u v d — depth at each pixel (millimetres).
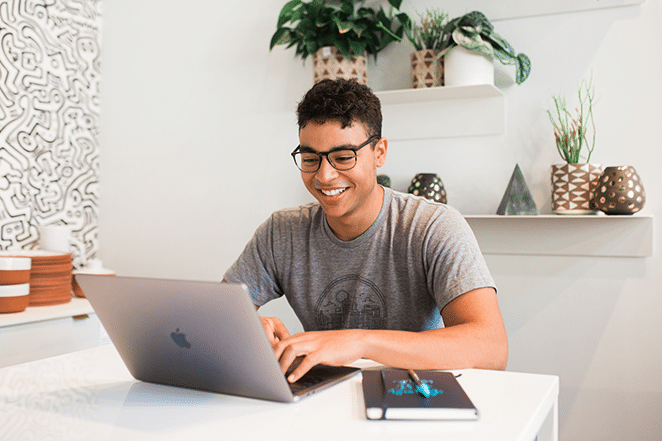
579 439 1940
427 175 2000
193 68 2570
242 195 2477
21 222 2383
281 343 901
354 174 1152
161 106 2633
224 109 2508
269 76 2418
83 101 2674
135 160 2686
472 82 1896
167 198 2623
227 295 700
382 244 1328
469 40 1858
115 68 2732
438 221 1277
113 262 2732
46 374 964
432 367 954
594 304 1924
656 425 1847
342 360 891
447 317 1168
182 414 743
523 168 2018
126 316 834
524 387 844
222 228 2516
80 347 2094
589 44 1929
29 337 1896
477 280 1154
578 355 1942
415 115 2160
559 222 1951
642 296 1866
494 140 2059
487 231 2049
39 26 2445
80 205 2660
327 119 1123
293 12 2133
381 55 2217
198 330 769
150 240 2656
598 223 1902
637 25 1871
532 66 2000
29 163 2412
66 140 2584
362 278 1336
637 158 1871
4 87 2305
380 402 730
